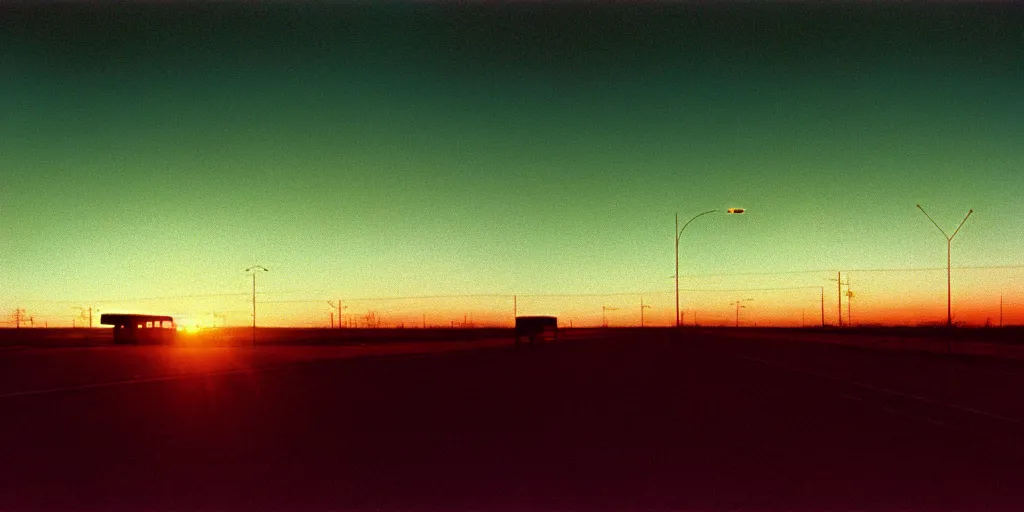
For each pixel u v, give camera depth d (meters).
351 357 52.81
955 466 11.73
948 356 52.94
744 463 11.95
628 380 30.34
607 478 10.81
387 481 10.67
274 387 27.89
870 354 55.69
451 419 17.72
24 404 22.39
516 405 20.91
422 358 51.38
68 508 9.28
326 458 12.51
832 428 16.08
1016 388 27.30
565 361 46.31
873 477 10.88
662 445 13.75
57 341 91.75
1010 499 9.58
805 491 9.98
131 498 9.75
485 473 11.21
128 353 59.88
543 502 9.46
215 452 13.16
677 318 70.06
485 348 71.94
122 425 17.09
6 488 10.36
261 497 9.79
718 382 29.25
